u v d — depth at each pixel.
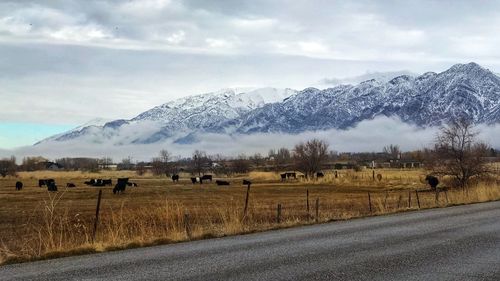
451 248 13.49
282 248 13.63
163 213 20.55
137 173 150.00
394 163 157.38
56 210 34.78
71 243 15.11
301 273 10.27
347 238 15.58
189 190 63.66
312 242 14.77
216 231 17.36
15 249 15.65
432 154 50.97
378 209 28.28
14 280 9.77
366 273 10.27
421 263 11.36
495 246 13.84
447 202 32.03
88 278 9.87
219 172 139.75
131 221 22.53
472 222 20.08
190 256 12.45
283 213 27.41
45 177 127.06
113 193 57.53
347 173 97.44
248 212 27.33
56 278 9.91
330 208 31.38
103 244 14.45
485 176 47.53
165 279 9.72
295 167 102.75
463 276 10.02
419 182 69.06
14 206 39.12
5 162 137.88
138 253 13.11
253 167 154.38
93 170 171.62
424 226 18.81
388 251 13.02
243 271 10.47
